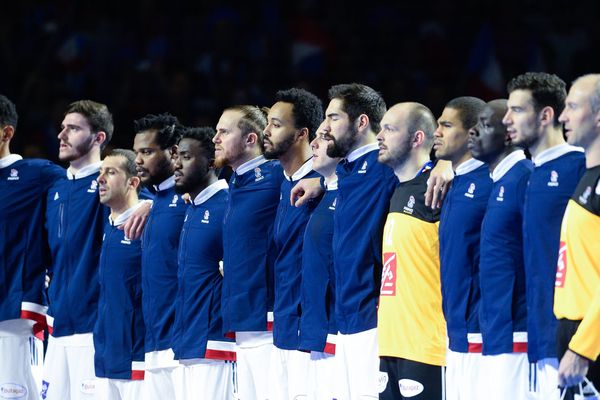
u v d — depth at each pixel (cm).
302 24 4431
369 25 4419
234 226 2280
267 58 4366
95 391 2538
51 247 2584
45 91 4259
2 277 2584
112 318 2489
